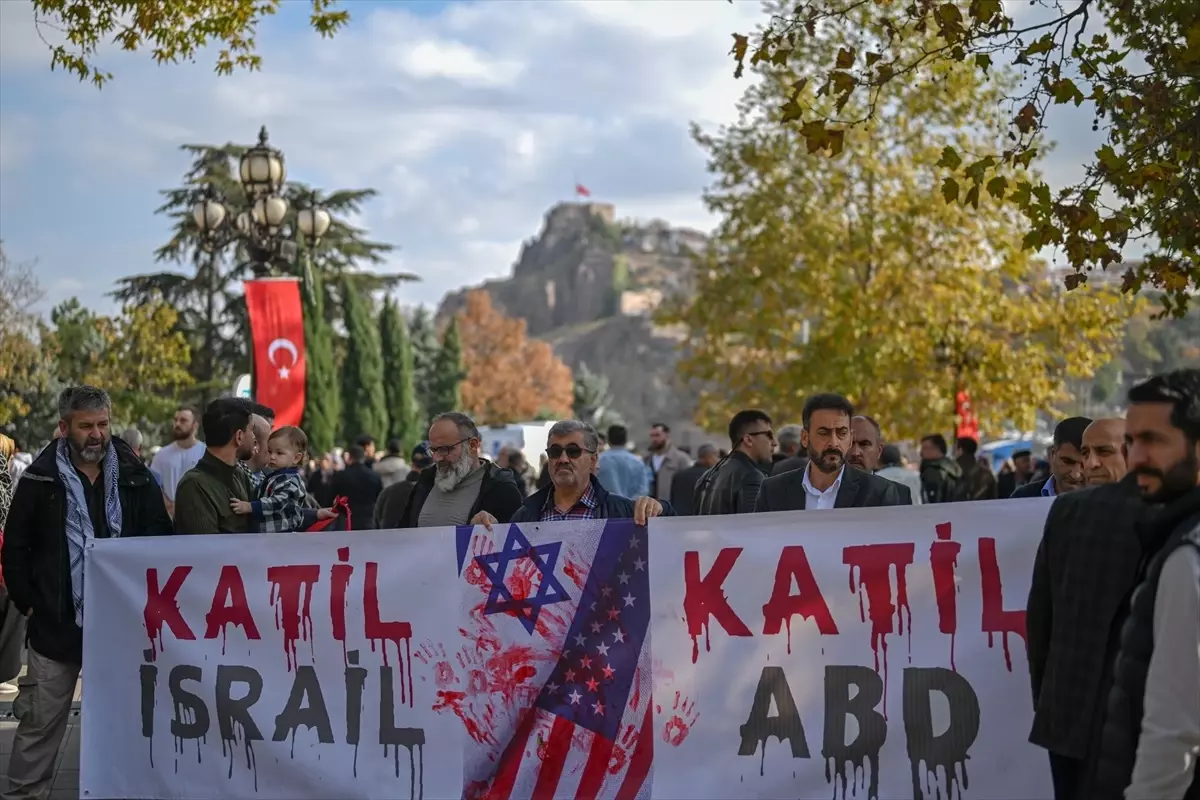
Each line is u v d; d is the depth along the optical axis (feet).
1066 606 14.97
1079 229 24.76
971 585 18.52
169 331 144.66
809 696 19.01
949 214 84.17
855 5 26.20
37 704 22.25
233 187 144.15
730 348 96.12
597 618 20.01
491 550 20.48
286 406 51.42
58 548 22.15
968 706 18.40
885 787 18.60
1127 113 25.48
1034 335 88.07
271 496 24.43
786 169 89.04
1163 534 13.53
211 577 21.39
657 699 19.56
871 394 87.71
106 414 22.48
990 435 97.30
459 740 20.43
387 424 184.96
